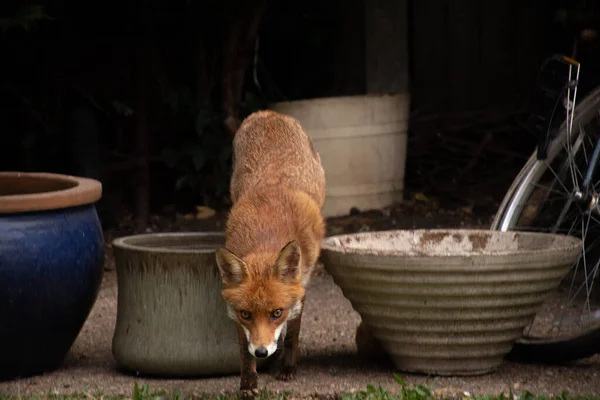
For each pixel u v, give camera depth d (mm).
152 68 14953
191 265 8031
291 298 7156
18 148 15023
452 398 7234
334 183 14227
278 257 7129
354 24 16500
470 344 7734
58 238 8047
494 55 16719
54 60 14617
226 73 14680
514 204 8898
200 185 15133
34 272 7879
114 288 11750
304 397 7449
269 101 16328
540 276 7590
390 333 7914
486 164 16547
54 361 8453
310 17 16797
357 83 16609
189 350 8016
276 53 17156
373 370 8250
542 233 8297
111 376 8305
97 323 10219
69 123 13797
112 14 14805
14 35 14258
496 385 7645
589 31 14289
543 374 7984
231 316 7344
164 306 8078
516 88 16656
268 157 8922
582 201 8508
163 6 15398
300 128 9555
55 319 8133
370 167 14430
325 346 9133
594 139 8867
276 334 7137
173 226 14344
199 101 15008
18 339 8000
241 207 8070
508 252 7406
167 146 14969
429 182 16156
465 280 7422
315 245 8016
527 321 7852
